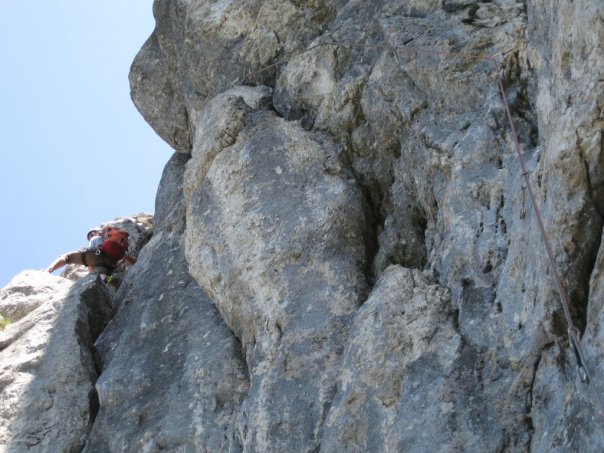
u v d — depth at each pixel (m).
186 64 11.30
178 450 8.03
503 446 6.12
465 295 7.01
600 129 6.02
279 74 10.10
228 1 10.78
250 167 8.84
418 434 6.37
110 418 8.64
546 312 6.16
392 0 9.20
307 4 10.23
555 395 6.05
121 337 9.41
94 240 11.60
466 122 7.93
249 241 8.44
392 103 8.52
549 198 6.27
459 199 7.46
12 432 8.93
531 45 7.54
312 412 7.28
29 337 9.67
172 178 11.49
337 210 8.37
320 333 7.68
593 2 6.05
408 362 6.75
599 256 5.83
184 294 9.27
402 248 8.31
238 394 8.09
